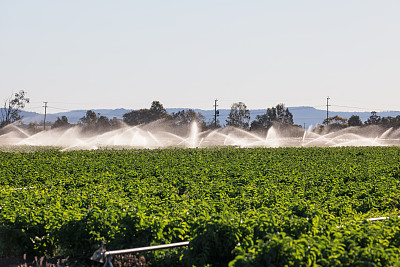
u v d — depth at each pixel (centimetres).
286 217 1764
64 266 1695
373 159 5303
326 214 2000
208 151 6166
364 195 2766
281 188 2889
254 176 3447
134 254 1714
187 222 1795
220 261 1658
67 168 3934
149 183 3075
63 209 2033
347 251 1485
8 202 2114
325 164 4544
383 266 1409
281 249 1382
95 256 1508
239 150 6450
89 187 2864
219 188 2798
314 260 1375
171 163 4359
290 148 7000
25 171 3684
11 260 1766
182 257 1614
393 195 2700
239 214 1845
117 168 3984
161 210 1975
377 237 1583
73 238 1809
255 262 1367
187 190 2836
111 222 1808
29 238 1808
